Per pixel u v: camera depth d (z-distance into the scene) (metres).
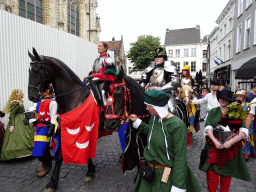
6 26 4.46
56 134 3.00
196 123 5.77
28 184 3.15
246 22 14.66
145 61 32.16
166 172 1.80
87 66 7.18
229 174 2.36
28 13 14.48
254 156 4.39
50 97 3.36
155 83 3.21
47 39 5.44
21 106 4.22
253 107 3.55
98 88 2.96
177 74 3.02
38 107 3.39
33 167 3.79
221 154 2.37
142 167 1.93
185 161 1.73
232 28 17.95
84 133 2.70
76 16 20.25
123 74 2.43
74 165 3.92
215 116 2.55
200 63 39.38
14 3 13.27
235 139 2.25
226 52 20.33
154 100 1.79
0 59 4.37
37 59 2.59
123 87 2.34
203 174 3.58
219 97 2.49
